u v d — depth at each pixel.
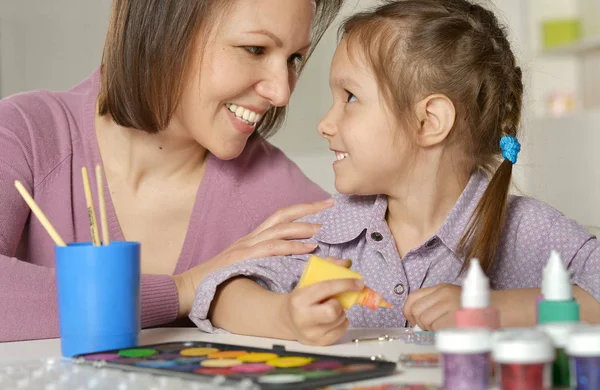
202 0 1.38
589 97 4.11
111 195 1.61
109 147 1.63
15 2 3.12
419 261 1.40
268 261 1.36
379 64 1.38
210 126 1.47
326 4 1.61
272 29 1.39
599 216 3.21
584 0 4.08
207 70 1.42
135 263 0.99
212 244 1.64
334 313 1.03
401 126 1.38
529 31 4.13
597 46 3.87
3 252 1.43
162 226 1.65
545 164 3.46
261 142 1.74
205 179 1.65
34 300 1.20
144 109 1.49
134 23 1.44
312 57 2.68
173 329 1.25
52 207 1.56
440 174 1.41
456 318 0.80
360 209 1.46
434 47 1.40
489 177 1.46
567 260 1.33
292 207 1.50
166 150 1.61
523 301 1.15
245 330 1.18
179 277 1.38
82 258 0.96
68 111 1.66
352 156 1.41
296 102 2.73
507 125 1.50
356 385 0.76
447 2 1.48
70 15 3.09
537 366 0.67
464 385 0.69
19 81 3.16
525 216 1.39
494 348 0.68
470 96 1.42
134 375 0.82
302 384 0.74
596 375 0.67
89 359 0.89
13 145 1.52
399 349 1.00
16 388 0.77
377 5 1.54
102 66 1.59
